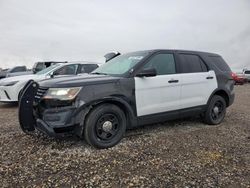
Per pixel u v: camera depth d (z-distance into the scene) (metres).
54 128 3.82
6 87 8.30
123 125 4.37
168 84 4.91
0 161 3.63
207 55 5.94
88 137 4.03
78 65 9.51
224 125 5.92
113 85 4.22
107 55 6.00
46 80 4.32
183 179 3.14
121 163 3.59
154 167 3.47
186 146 4.33
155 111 4.77
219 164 3.60
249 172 3.36
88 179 3.11
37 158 3.74
